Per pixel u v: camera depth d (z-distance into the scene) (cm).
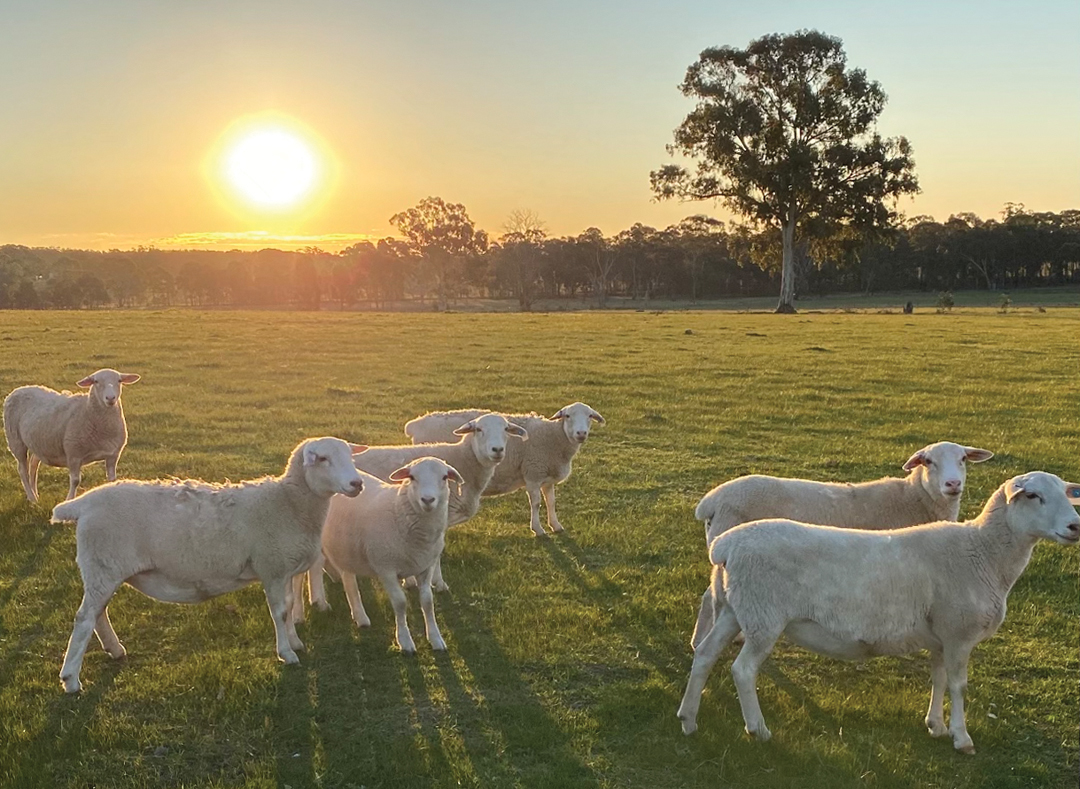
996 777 553
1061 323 4388
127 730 592
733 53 6119
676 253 11550
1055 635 759
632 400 1953
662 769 562
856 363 2634
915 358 2758
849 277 11450
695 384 2188
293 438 1511
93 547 631
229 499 676
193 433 1545
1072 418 1728
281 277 11662
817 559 568
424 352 2859
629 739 594
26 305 9188
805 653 728
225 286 11556
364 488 768
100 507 638
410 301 11981
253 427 1603
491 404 1866
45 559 896
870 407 1870
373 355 2750
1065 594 845
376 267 11238
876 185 5944
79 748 574
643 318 5084
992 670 697
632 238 12500
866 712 629
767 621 567
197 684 652
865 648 579
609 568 920
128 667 687
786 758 569
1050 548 955
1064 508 564
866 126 6062
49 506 1076
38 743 575
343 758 567
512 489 1071
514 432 920
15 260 14100
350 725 609
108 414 1122
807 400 1975
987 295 9944
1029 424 1667
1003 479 1274
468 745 586
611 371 2411
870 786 543
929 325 4300
